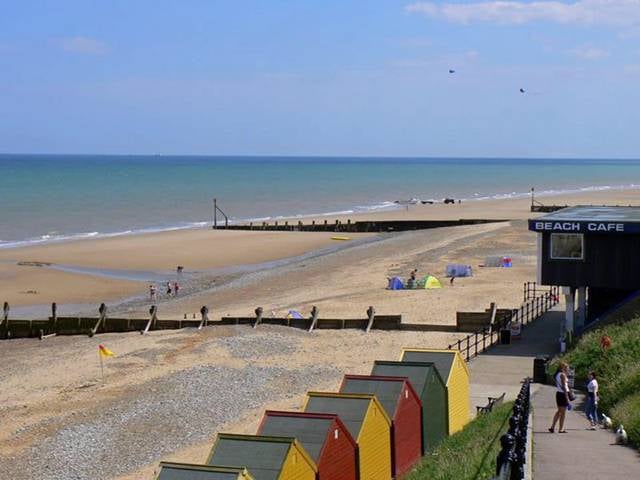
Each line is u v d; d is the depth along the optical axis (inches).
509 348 1606.8
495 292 2310.5
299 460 732.7
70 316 2219.5
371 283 2596.0
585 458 735.1
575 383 1140.5
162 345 1843.0
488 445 802.8
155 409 1363.2
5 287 2723.9
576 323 1688.0
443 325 1895.9
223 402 1393.9
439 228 4350.4
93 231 4473.4
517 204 6269.7
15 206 5876.0
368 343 1802.4
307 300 2349.9
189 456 1135.0
